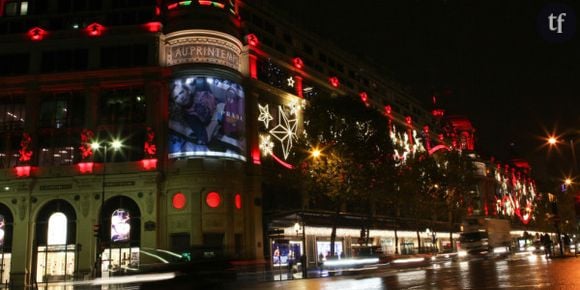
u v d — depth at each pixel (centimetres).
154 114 5034
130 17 5297
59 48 5275
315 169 5112
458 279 2183
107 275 4603
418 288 1805
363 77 8025
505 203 13100
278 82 5975
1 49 5288
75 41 5253
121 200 4959
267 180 5506
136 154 5022
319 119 5197
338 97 5366
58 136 5116
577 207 5106
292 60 6253
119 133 5059
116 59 5203
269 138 5672
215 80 5022
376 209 7250
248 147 5359
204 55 5062
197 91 4944
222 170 4884
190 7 5184
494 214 12038
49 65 5256
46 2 5459
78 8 5409
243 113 5262
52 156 5072
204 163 4838
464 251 6625
